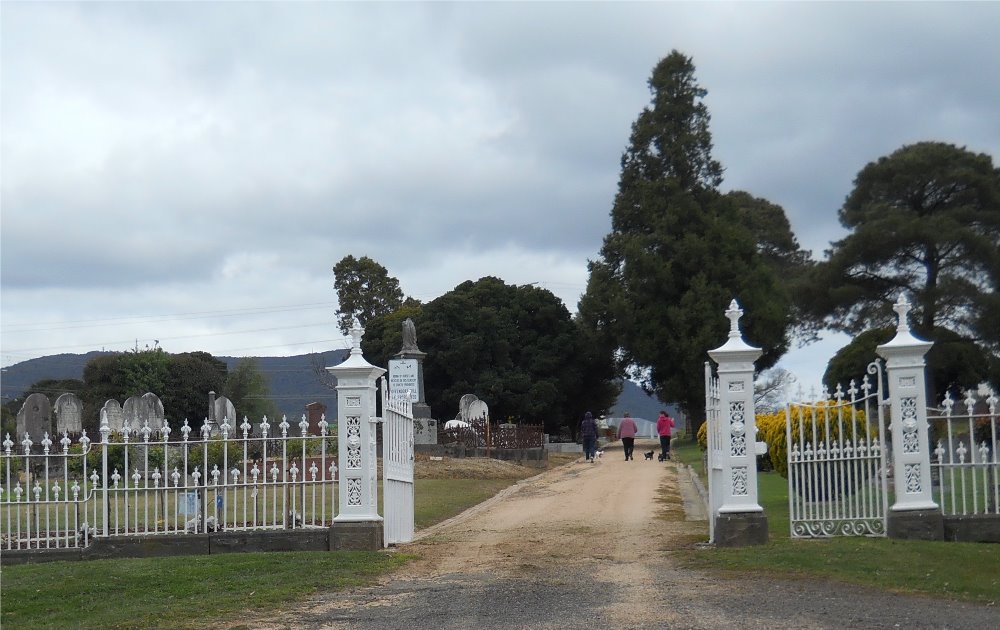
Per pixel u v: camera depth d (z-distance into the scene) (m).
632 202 54.50
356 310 77.94
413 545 15.64
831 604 10.23
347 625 9.94
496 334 59.97
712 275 51.00
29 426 38.97
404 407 17.14
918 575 11.70
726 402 14.45
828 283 54.78
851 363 32.00
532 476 33.12
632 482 28.20
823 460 14.88
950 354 46.31
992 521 14.05
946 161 54.47
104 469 15.48
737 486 14.36
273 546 15.02
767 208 74.44
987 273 51.97
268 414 66.19
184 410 63.16
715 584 11.55
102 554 15.15
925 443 14.30
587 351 59.16
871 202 56.47
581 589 11.42
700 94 54.72
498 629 9.46
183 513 16.27
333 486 15.38
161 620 10.44
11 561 15.07
